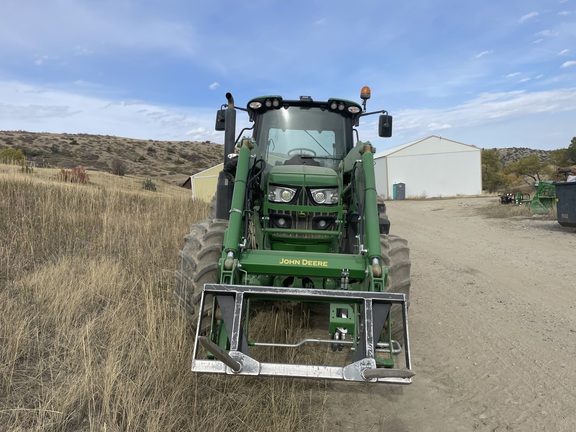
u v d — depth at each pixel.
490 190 46.19
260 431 2.96
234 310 3.17
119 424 2.90
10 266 5.75
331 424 3.27
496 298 6.47
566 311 5.79
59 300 4.60
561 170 16.86
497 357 4.45
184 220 10.48
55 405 2.96
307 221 4.52
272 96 5.31
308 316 4.77
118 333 4.00
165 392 3.24
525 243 11.10
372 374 2.74
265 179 4.64
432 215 21.05
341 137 5.44
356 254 4.18
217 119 5.36
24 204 9.34
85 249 7.08
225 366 2.91
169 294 5.35
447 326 5.35
